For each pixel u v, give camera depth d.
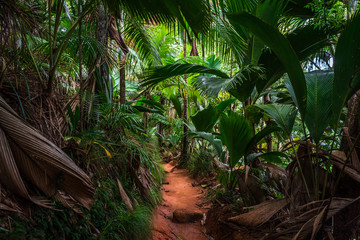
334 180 1.96
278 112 2.40
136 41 3.65
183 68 2.84
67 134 2.12
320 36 2.68
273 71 2.98
